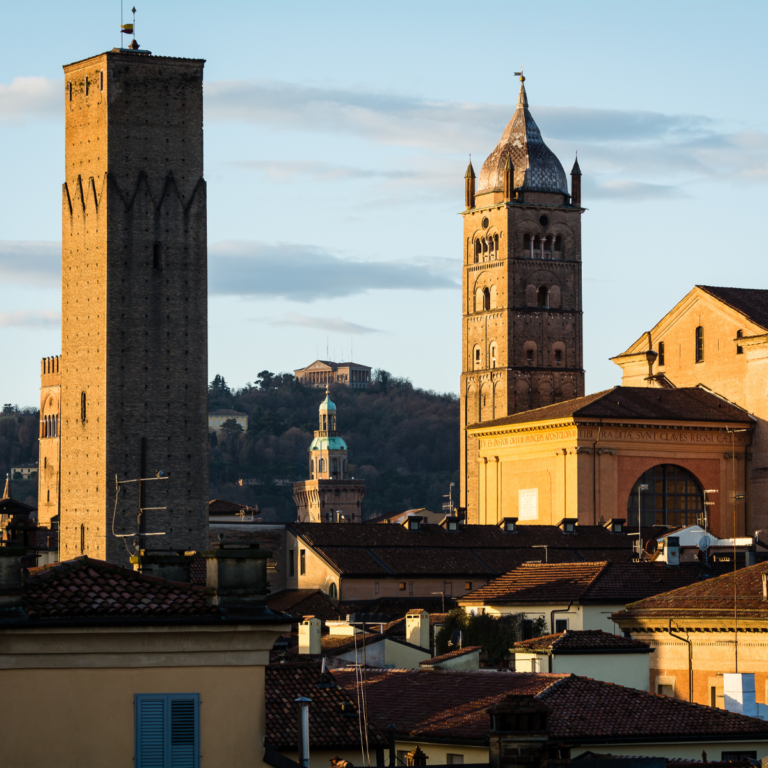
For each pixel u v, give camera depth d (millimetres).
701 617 133375
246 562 54875
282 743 79062
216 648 53344
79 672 52031
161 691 52719
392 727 85250
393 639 144875
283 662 94562
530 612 159500
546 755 62094
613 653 122125
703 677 132875
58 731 51594
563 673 114750
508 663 149500
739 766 76438
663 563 166500
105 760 51906
